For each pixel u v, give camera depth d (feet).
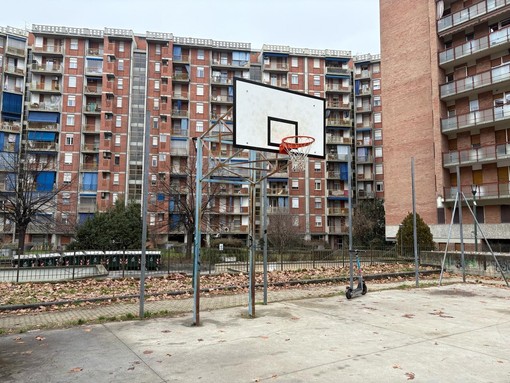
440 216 110.93
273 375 16.92
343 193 190.60
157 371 17.58
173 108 183.73
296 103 33.30
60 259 68.49
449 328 25.73
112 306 35.50
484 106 107.14
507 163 102.42
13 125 170.19
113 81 175.22
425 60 118.32
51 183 165.99
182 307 34.24
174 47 185.68
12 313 32.78
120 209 112.47
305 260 80.23
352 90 204.95
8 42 173.27
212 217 151.33
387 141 127.34
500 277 59.88
